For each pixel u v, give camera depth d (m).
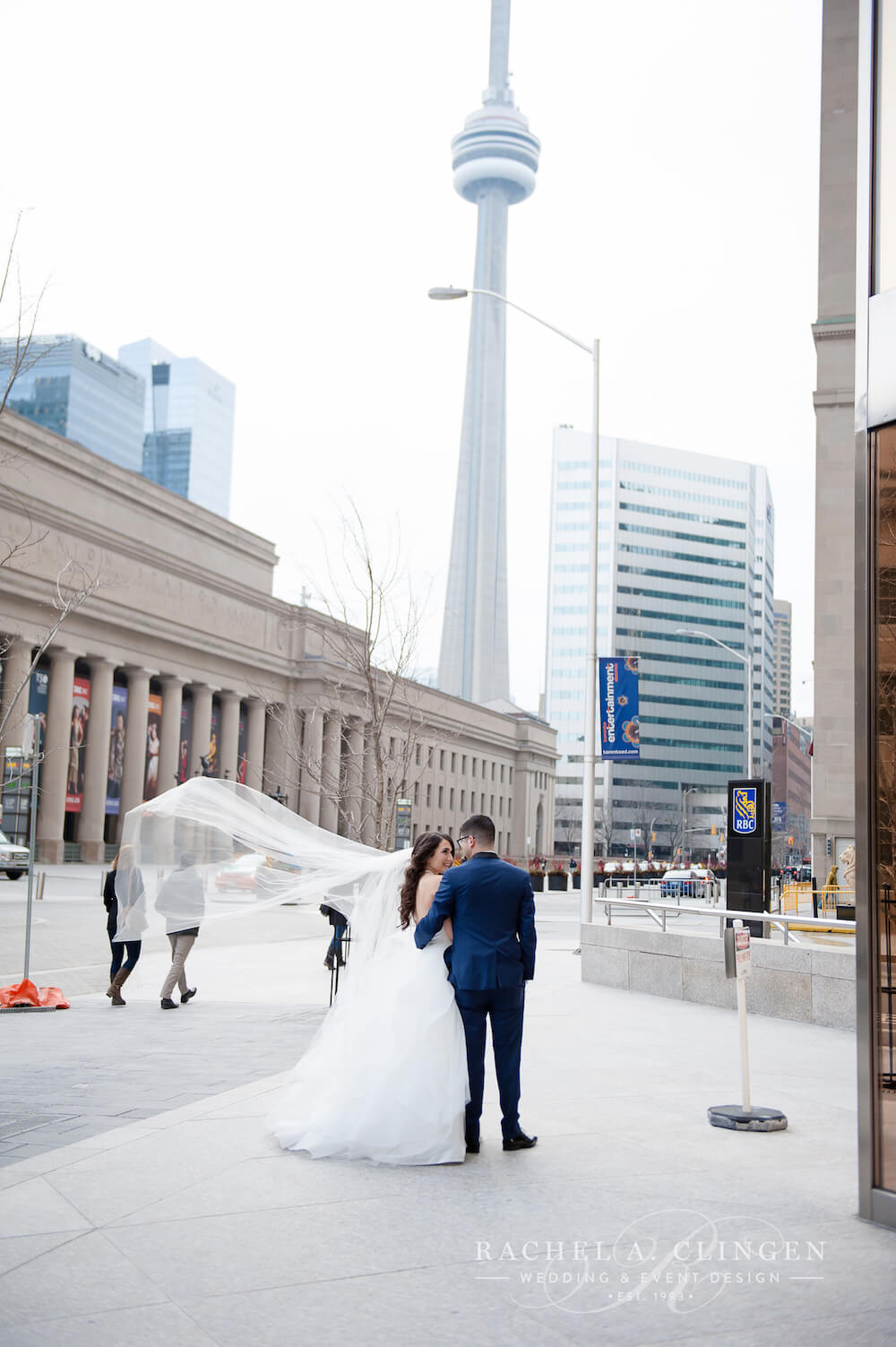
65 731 61.75
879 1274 4.99
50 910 29.67
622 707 21.05
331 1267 4.96
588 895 21.41
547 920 35.69
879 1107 5.77
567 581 167.50
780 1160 6.87
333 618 37.66
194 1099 8.40
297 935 26.39
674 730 166.38
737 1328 4.39
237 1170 6.50
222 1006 13.98
